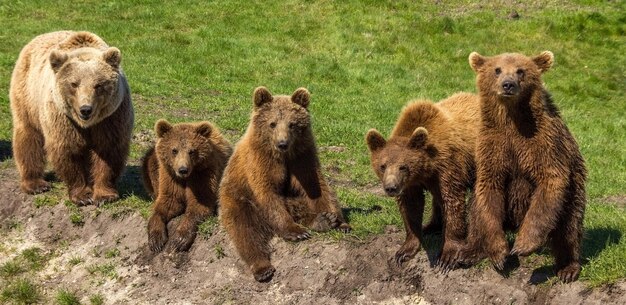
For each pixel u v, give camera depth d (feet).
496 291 34.04
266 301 37.63
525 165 32.07
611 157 64.95
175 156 40.63
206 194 41.91
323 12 101.14
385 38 94.27
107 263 43.09
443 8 103.81
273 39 93.97
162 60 86.43
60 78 44.06
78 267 43.78
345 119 71.97
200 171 41.83
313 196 39.14
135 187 49.08
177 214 42.73
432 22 97.55
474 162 35.37
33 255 45.47
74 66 44.01
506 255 32.55
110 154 46.06
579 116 78.64
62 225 46.29
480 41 94.22
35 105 47.62
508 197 33.32
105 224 44.73
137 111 68.95
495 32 95.81
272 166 38.50
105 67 44.55
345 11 100.99
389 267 36.70
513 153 32.32
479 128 33.09
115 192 46.26
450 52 92.12
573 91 85.46
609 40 94.89
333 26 96.89
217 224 41.11
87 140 45.57
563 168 31.71
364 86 83.76
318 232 38.55
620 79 87.81
